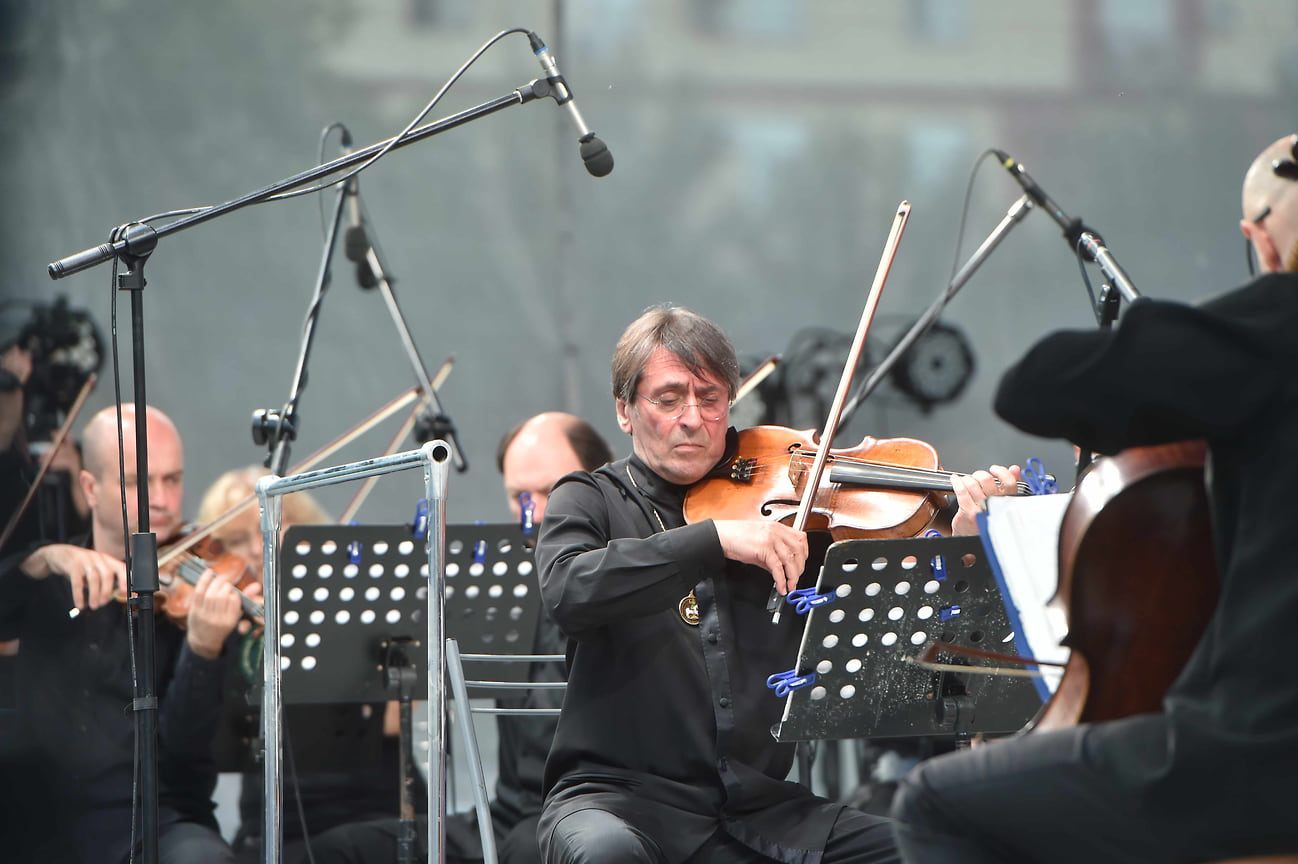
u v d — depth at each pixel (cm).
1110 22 2527
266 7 2272
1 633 1262
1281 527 566
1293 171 630
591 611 866
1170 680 660
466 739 980
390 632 1113
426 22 2330
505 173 2372
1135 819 583
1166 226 2528
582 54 2403
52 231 2172
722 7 2445
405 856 1141
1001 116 2511
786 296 2452
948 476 995
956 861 645
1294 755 541
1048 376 599
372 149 1055
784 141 2462
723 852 895
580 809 870
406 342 1492
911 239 2484
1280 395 573
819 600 847
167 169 2227
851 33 2480
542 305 2380
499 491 2331
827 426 1004
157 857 954
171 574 1280
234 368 2241
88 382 1934
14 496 1742
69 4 2200
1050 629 709
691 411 963
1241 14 2542
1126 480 645
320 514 1606
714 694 914
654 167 2423
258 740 1236
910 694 905
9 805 1226
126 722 1239
